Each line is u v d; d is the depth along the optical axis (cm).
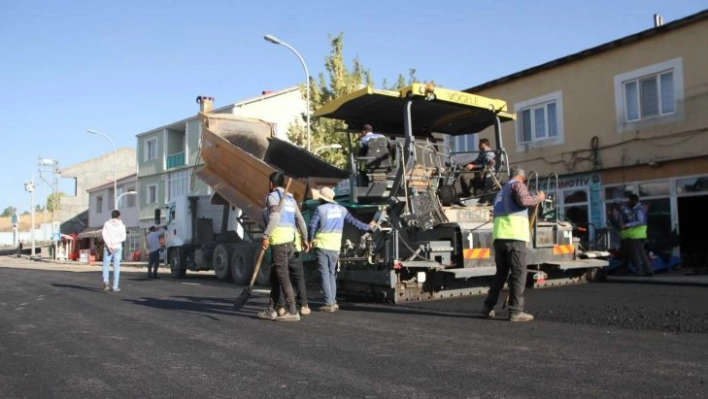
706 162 1395
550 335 621
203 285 1450
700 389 412
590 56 1639
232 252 1554
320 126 2358
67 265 3338
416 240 949
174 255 1838
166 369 517
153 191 4362
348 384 452
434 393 421
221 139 1520
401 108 1032
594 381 438
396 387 440
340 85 2330
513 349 556
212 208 1852
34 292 1260
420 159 989
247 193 1479
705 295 922
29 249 6425
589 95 1645
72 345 637
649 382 431
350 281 948
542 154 1762
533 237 1009
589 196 1639
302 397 423
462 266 916
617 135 1574
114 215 1304
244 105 3609
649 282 1176
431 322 727
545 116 1764
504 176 1067
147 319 812
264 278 1398
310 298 1020
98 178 5981
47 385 477
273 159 1580
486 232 940
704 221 1462
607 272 1223
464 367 492
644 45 1522
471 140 1281
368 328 695
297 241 824
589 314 748
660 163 1477
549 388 424
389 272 873
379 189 1009
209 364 530
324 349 580
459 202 1026
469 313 793
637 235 1277
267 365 520
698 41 1410
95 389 461
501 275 741
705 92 1396
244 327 724
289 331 688
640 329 644
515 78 1833
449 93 983
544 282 1074
